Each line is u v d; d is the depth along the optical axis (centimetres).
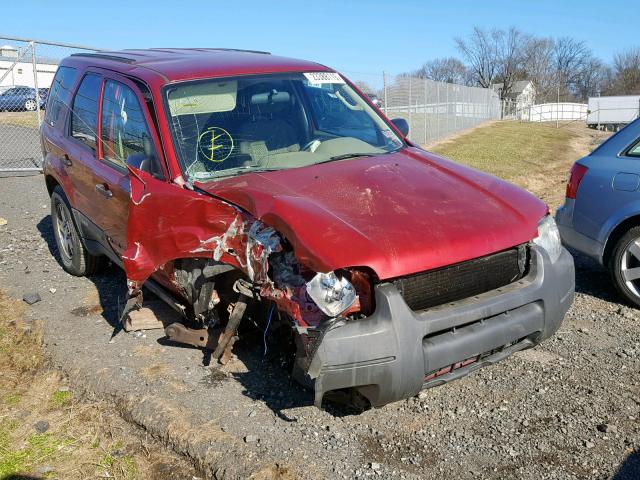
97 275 633
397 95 2052
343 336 310
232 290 392
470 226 355
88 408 397
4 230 815
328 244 320
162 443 361
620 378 422
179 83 454
